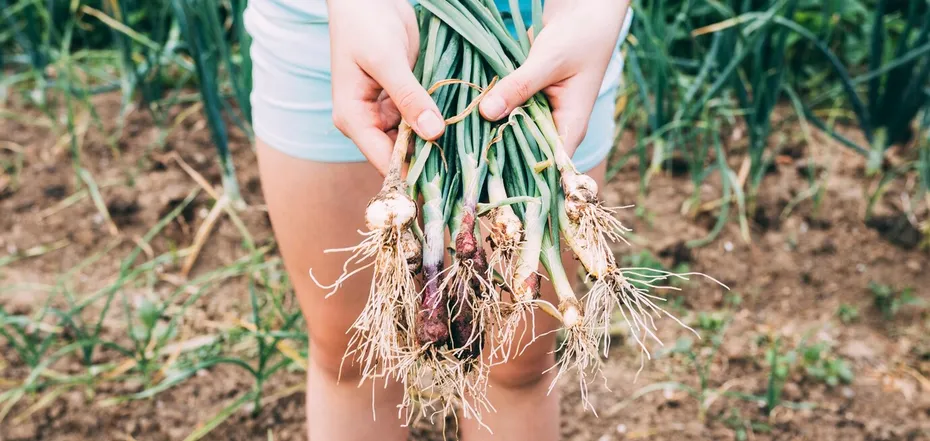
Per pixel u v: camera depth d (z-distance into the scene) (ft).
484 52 2.68
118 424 4.26
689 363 4.58
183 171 5.92
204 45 5.99
